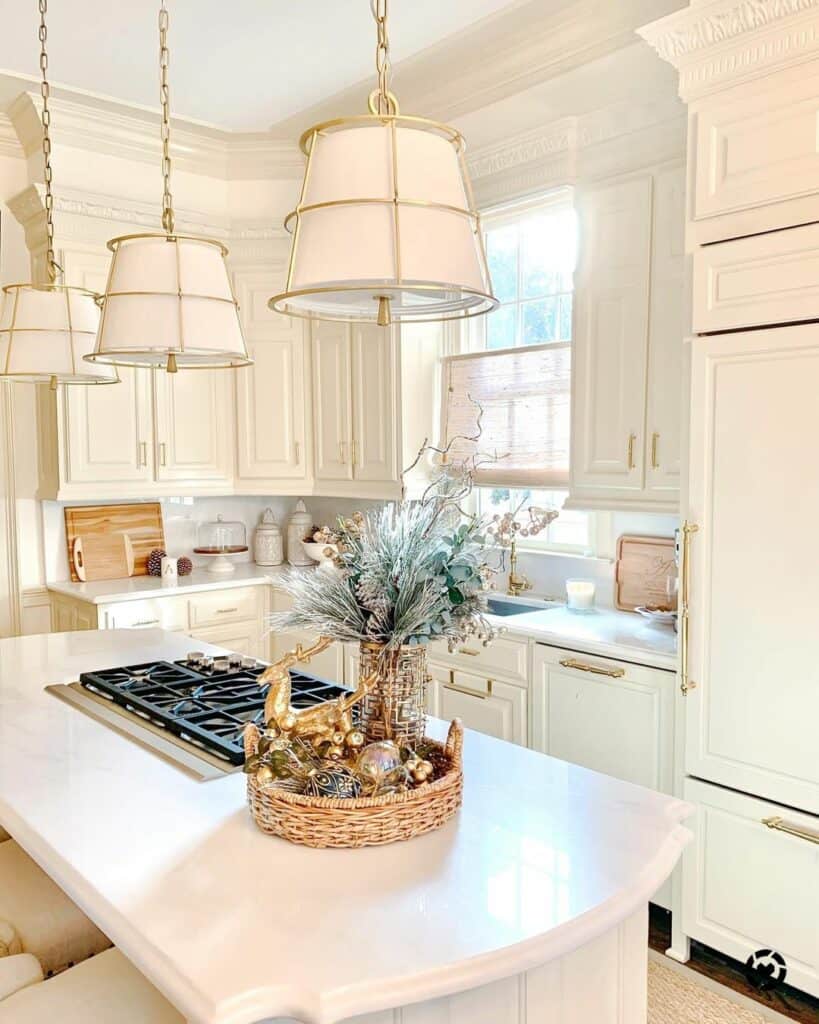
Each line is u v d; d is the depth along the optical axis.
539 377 3.34
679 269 2.64
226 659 2.33
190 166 3.94
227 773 1.60
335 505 4.52
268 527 4.45
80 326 2.20
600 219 2.90
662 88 2.66
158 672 2.26
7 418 3.76
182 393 3.95
